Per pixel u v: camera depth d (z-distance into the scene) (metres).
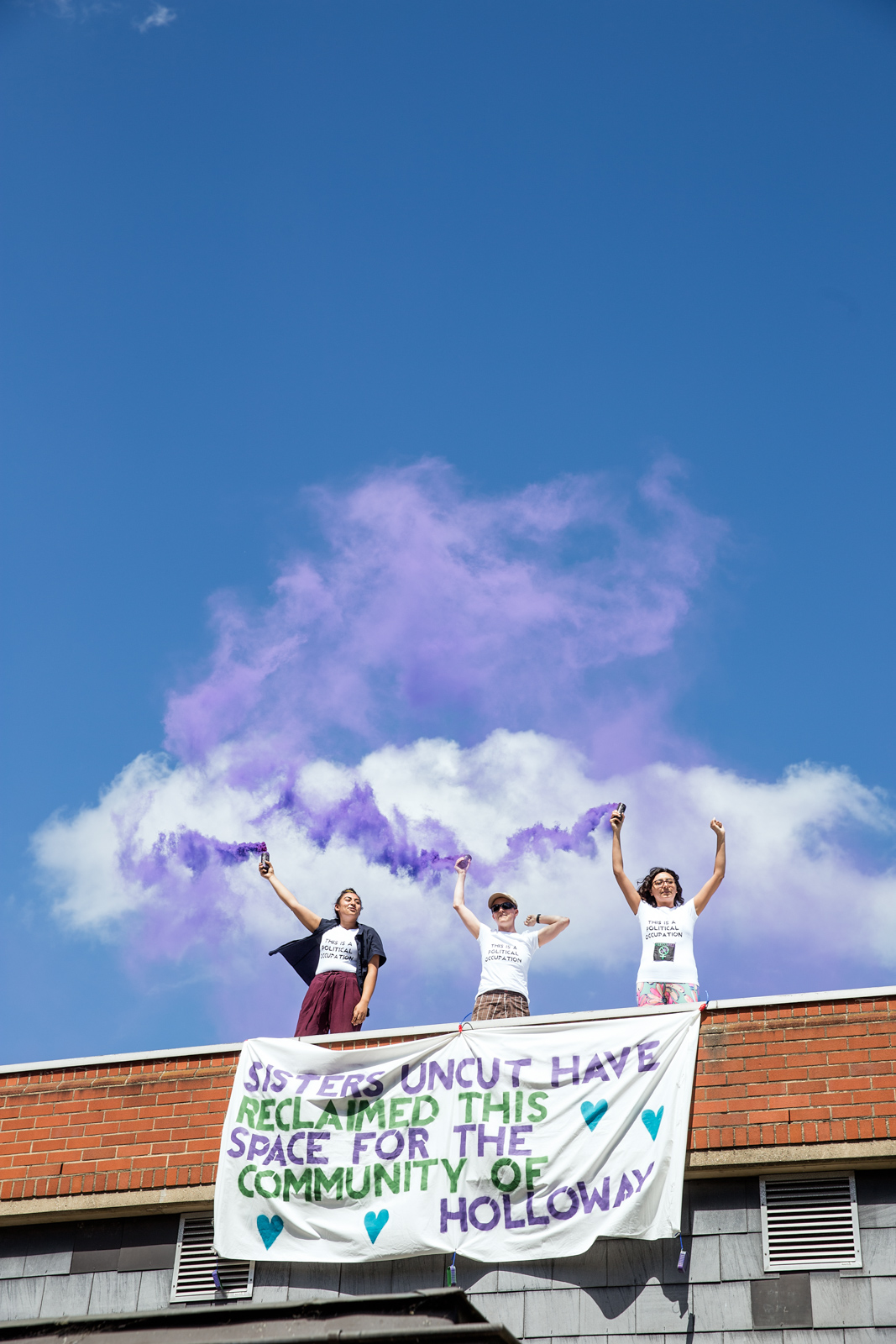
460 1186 10.73
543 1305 10.24
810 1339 9.73
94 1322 9.04
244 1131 11.45
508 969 12.55
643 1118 10.62
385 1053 11.54
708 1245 10.26
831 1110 10.38
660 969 11.89
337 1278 10.80
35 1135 11.94
